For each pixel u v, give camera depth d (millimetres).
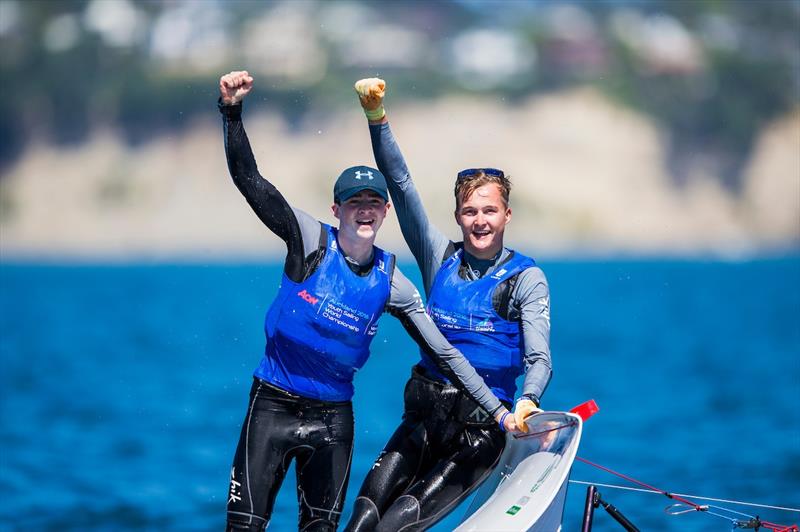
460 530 18156
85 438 47500
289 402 18125
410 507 18359
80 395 64062
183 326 125250
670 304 162750
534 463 19078
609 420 50469
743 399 58750
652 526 29500
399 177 19578
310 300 17891
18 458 42531
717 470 37656
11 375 76125
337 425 18344
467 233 19234
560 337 106750
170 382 70500
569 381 68688
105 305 169000
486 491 19859
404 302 18266
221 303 170750
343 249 18094
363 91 19000
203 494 35562
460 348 19094
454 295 19188
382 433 46594
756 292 192375
